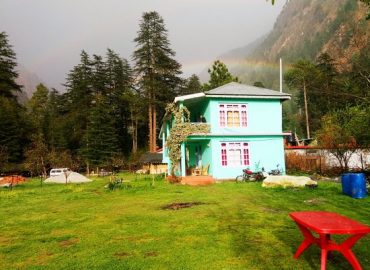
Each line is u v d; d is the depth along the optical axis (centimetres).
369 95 1391
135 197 1514
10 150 4762
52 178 2980
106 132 5531
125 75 7106
